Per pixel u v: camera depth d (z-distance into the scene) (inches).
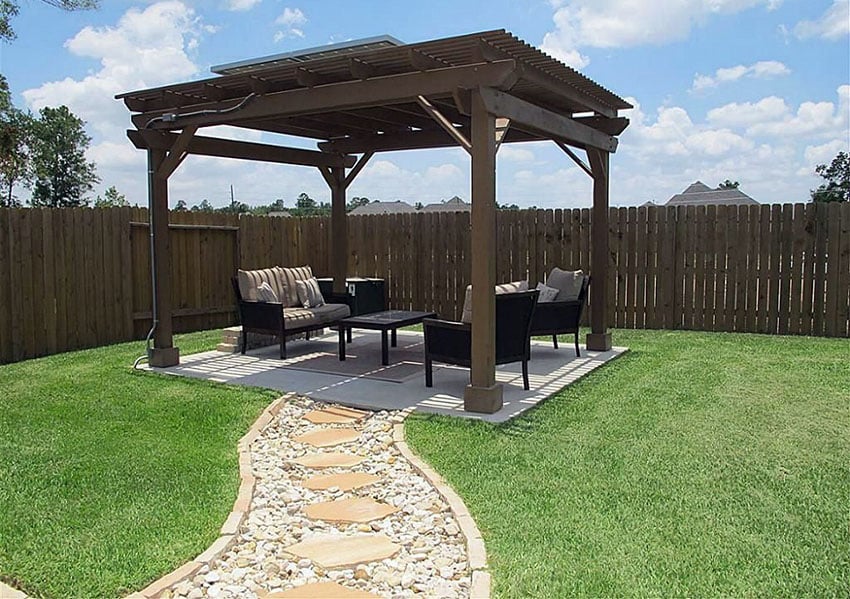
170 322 297.4
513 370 280.7
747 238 377.1
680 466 164.2
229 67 314.0
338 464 176.2
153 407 223.1
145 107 291.0
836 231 358.3
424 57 210.1
